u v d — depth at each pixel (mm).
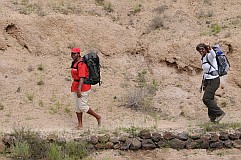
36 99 17672
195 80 19781
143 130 14766
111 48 21031
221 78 19812
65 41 20844
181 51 20391
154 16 22922
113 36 21359
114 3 23953
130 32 21781
